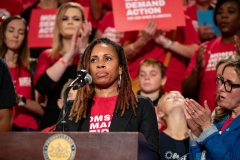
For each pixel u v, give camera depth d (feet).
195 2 23.16
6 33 19.44
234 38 17.87
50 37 21.03
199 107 12.22
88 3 23.31
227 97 12.53
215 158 11.89
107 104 11.71
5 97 11.91
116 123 11.25
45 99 19.67
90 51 12.04
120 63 11.97
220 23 19.24
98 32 21.75
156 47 19.99
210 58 18.98
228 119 12.91
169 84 19.60
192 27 20.54
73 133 9.00
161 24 19.07
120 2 19.12
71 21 19.52
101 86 11.89
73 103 11.83
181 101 15.26
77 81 10.72
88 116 11.64
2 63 12.01
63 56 18.66
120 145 8.84
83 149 8.94
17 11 23.27
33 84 19.88
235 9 19.07
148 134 11.14
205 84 18.70
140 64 18.17
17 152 9.09
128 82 11.84
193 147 12.75
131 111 11.41
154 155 10.88
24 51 19.81
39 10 21.38
